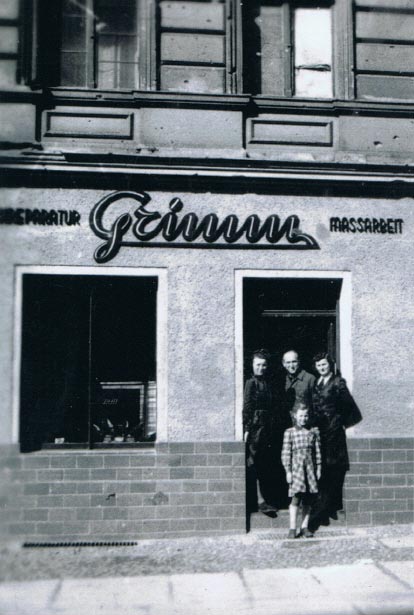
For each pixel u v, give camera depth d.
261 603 5.66
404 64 8.35
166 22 7.99
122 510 7.45
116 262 7.65
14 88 7.64
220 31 8.02
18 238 7.53
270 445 7.80
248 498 7.79
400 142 8.16
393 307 8.02
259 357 7.76
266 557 6.86
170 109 7.84
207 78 7.97
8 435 7.38
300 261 7.89
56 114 7.73
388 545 7.20
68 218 7.60
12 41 7.69
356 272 7.98
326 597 5.79
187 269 7.74
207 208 7.79
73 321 7.80
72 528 7.39
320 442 7.68
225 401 7.67
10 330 7.45
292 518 7.44
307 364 8.09
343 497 7.83
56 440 7.66
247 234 7.81
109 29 8.04
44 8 7.92
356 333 7.95
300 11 8.34
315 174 7.88
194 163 7.69
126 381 7.84
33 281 7.74
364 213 8.02
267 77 8.22
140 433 7.82
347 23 8.21
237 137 7.88
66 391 7.73
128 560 6.80
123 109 7.82
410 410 7.95
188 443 7.56
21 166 7.51
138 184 7.70
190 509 7.52
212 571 6.47
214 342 7.71
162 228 7.71
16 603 5.66
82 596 5.83
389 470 7.84
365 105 8.09
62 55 7.96
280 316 8.10
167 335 7.67
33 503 7.37
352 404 7.88
